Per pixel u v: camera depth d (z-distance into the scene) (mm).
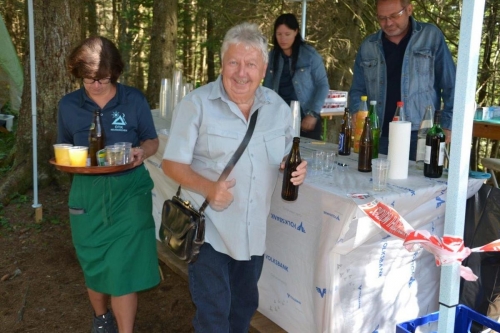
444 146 2662
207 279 2289
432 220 2598
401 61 3570
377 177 2416
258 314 3100
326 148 3508
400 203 2367
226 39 2129
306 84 4512
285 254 2795
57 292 3738
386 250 2545
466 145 1691
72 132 2639
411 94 3508
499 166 4410
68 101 2623
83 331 3242
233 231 2219
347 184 2535
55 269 4098
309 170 2830
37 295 3689
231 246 2229
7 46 8930
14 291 3750
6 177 5785
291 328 2844
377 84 3686
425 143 2764
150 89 9125
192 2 10750
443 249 1728
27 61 5727
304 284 2680
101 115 2596
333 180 2619
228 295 2334
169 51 9078
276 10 8859
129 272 2564
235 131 2160
